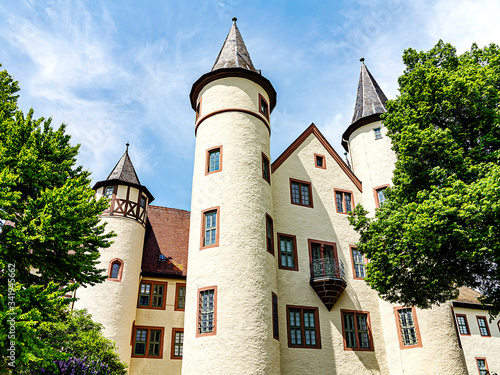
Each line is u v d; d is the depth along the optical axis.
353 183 24.02
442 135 15.36
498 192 12.42
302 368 17.72
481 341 30.52
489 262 14.04
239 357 14.79
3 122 13.84
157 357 23.73
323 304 19.62
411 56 18.53
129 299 23.94
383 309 20.66
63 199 12.13
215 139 19.59
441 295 16.28
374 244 16.25
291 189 21.94
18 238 11.36
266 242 17.83
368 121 25.12
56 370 11.40
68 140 15.51
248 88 20.95
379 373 19.31
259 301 16.11
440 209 13.36
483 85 15.38
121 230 25.25
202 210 18.25
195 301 16.47
